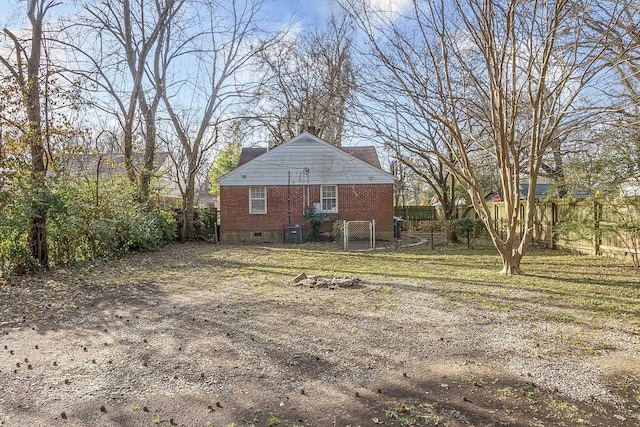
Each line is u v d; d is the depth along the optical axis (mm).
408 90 7426
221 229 18000
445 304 6039
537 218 14336
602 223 10734
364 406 3043
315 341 4484
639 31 6477
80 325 5262
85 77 13141
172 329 5000
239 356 4066
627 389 3250
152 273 9398
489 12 6785
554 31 6551
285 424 2811
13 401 3176
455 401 3094
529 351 4094
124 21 15625
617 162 9055
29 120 9562
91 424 2830
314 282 7664
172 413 2969
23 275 9039
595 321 5070
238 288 7539
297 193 18109
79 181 12062
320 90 14633
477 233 17250
